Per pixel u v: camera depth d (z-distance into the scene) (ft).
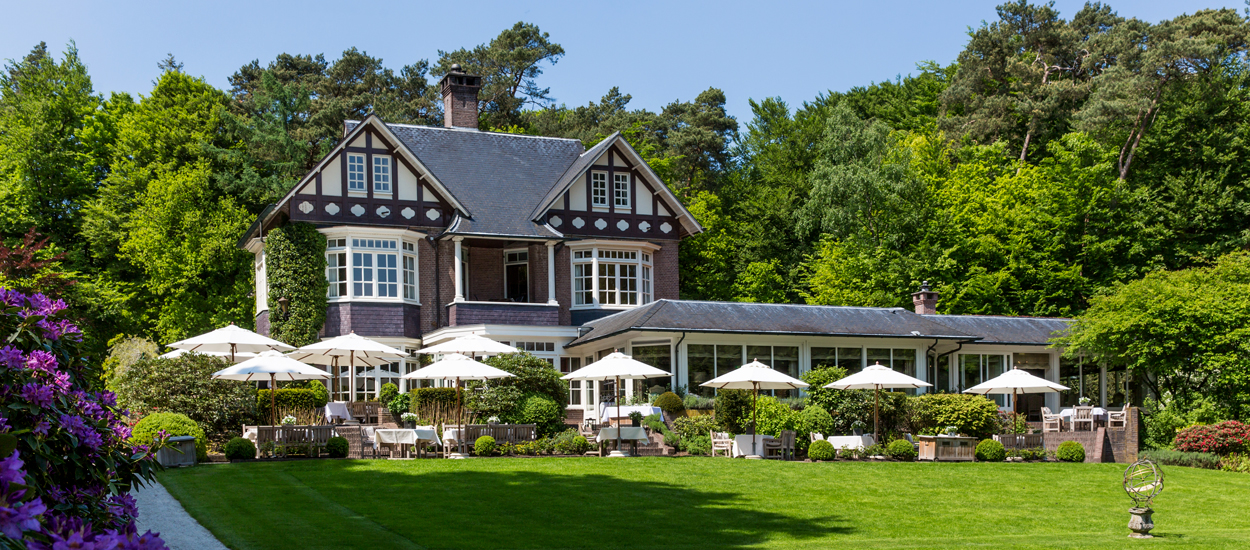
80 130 155.74
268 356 78.18
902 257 151.12
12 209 140.67
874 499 63.98
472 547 44.70
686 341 100.68
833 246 159.02
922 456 87.51
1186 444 94.43
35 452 23.53
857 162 159.02
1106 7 188.85
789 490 65.72
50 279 31.40
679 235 128.47
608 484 64.64
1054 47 178.40
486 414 89.51
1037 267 148.66
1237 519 62.23
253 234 120.78
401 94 204.44
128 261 151.12
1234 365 101.09
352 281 113.19
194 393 81.35
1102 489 72.02
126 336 129.18
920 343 110.93
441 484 62.54
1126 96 157.89
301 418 87.45
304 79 197.77
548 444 81.56
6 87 157.28
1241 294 104.94
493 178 125.90
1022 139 178.29
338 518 50.01
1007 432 98.63
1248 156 153.07
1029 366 119.55
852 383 85.71
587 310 120.57
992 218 149.38
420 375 80.94
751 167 197.47
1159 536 54.13
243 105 178.70
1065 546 48.88
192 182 147.54
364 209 114.83
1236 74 161.48
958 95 177.37
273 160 161.38
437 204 118.11
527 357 93.25
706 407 94.48
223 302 146.92
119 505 26.58
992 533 54.65
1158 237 149.38
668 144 209.15
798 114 196.75
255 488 58.85
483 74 209.77
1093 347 109.70
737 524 53.52
